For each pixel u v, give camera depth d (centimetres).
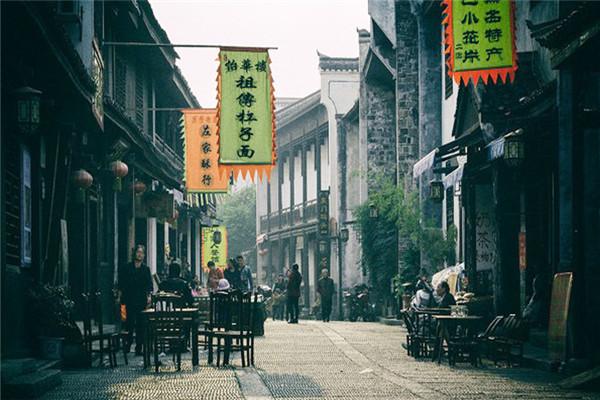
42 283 1698
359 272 5541
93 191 2447
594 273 1628
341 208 5709
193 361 1753
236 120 2447
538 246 2194
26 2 1260
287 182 7100
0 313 1379
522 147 1920
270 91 2461
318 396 1274
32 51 1505
